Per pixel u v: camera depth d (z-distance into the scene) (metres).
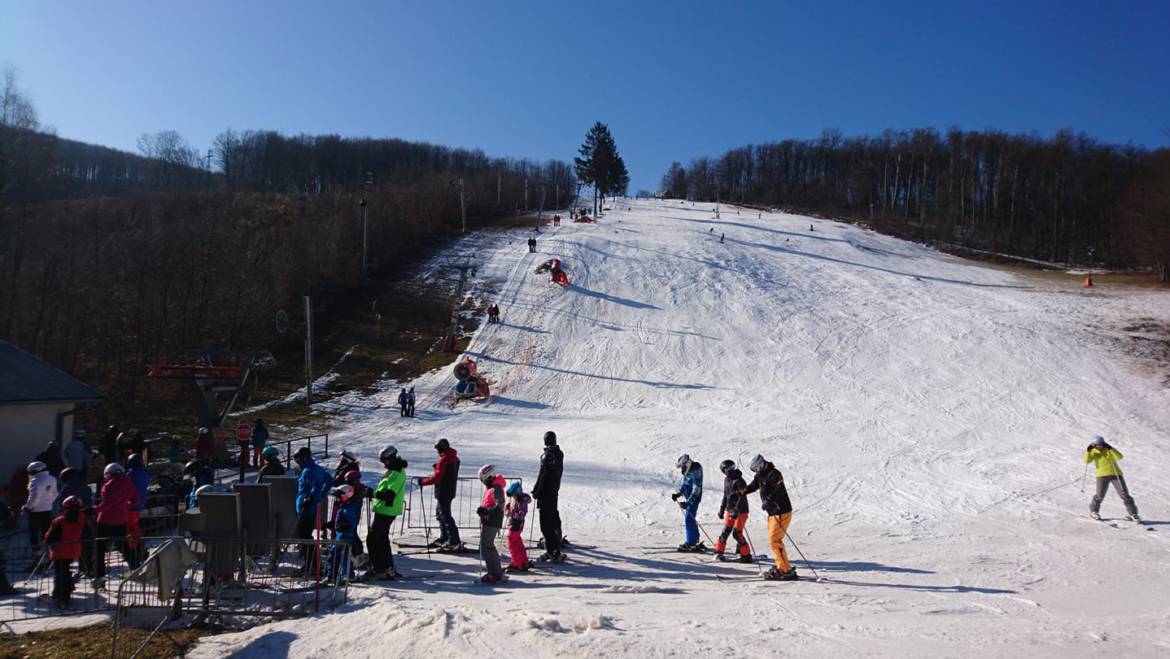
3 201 35.00
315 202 73.38
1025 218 98.75
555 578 10.28
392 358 40.78
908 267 63.81
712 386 36.28
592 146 92.69
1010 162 103.00
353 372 38.72
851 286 53.62
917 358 38.72
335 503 9.95
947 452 24.39
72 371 35.25
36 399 16.02
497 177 100.50
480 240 64.38
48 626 7.64
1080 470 21.50
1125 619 8.44
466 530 13.90
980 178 108.19
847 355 39.62
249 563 9.34
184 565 7.66
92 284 39.31
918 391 34.25
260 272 48.34
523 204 94.56
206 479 15.80
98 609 8.16
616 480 20.09
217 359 25.42
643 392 35.69
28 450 16.27
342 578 9.20
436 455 24.06
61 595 8.43
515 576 10.35
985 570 11.20
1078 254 87.00
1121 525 14.89
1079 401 32.16
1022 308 47.53
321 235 55.94
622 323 44.91
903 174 122.06
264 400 34.16
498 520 9.83
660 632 7.11
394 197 72.94
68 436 17.33
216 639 7.07
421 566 10.76
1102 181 89.38
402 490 10.05
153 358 38.47
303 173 126.44
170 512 13.08
